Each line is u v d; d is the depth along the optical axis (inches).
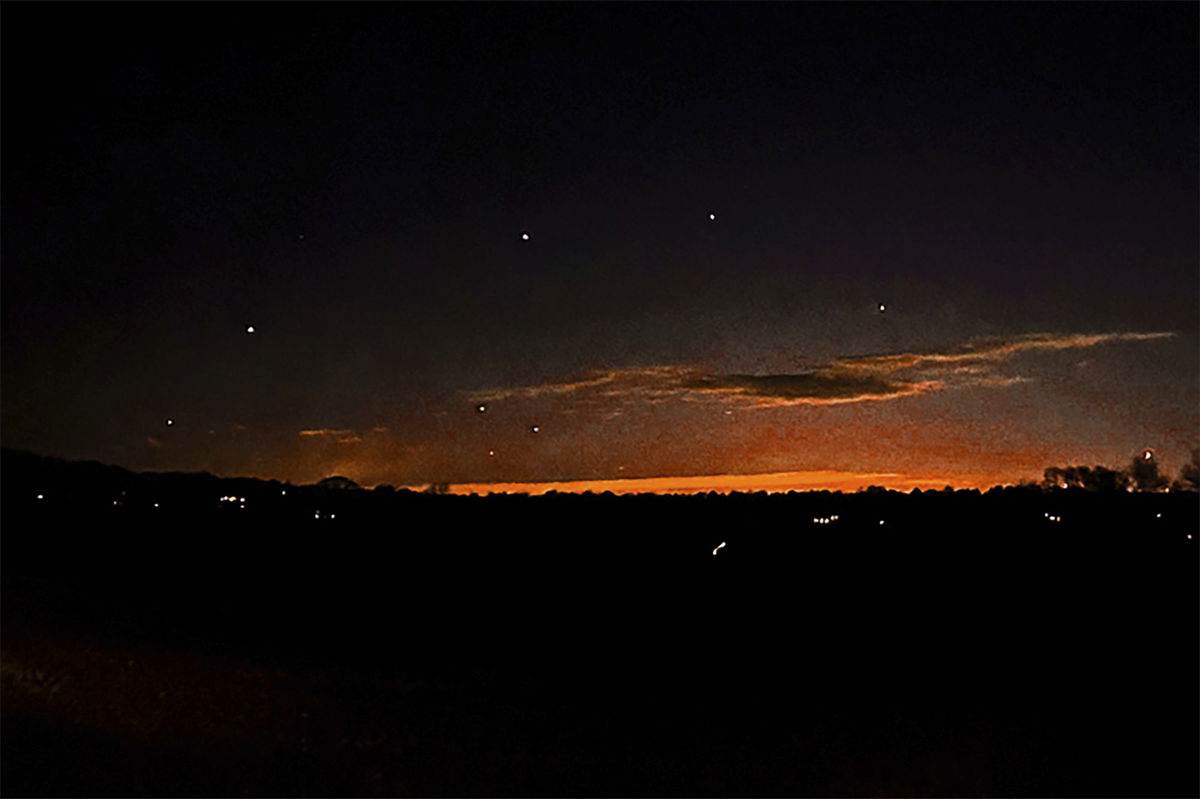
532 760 221.1
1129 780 213.9
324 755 219.6
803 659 307.0
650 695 271.3
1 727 228.1
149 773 206.7
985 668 295.7
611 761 222.5
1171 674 287.4
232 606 355.6
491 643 322.3
